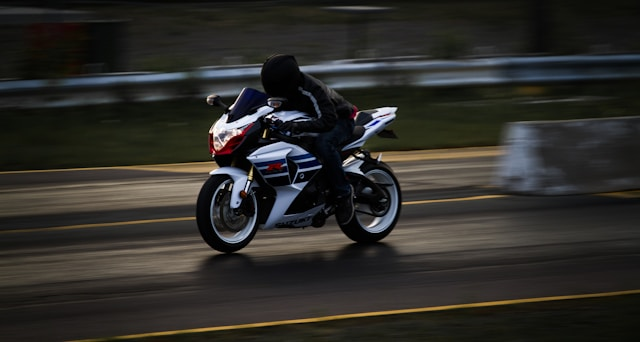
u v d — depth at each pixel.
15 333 20.86
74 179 41.28
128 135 51.31
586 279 25.73
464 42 71.38
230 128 27.19
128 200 37.00
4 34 77.69
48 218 33.88
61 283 25.17
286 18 93.06
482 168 43.84
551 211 34.91
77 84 56.62
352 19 82.19
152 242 30.14
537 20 75.25
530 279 25.72
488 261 27.70
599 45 83.12
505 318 21.64
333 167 28.45
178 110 57.34
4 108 55.38
